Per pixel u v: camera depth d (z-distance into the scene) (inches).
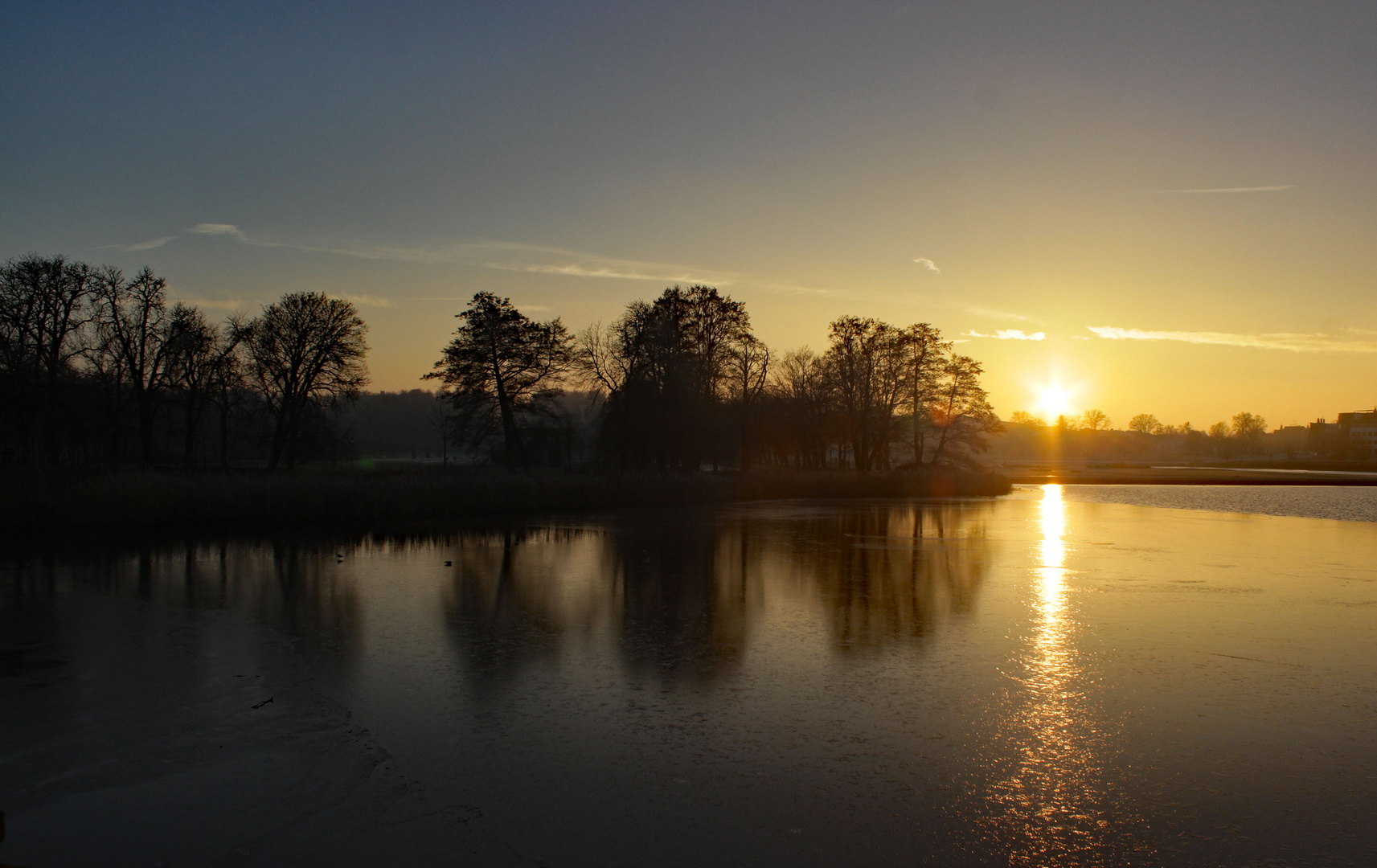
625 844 252.5
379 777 298.4
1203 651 496.1
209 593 659.4
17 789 285.7
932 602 646.5
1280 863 247.8
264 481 1250.0
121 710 367.2
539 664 453.4
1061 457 7293.3
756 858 245.1
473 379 1907.0
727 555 921.5
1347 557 947.3
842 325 2507.4
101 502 1095.0
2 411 1470.2
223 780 294.5
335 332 1891.0
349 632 526.9
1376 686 427.5
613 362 2049.7
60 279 1625.2
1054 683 426.9
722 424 2015.3
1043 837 261.9
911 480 2215.8
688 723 359.9
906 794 291.4
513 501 1464.1
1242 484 3095.5
